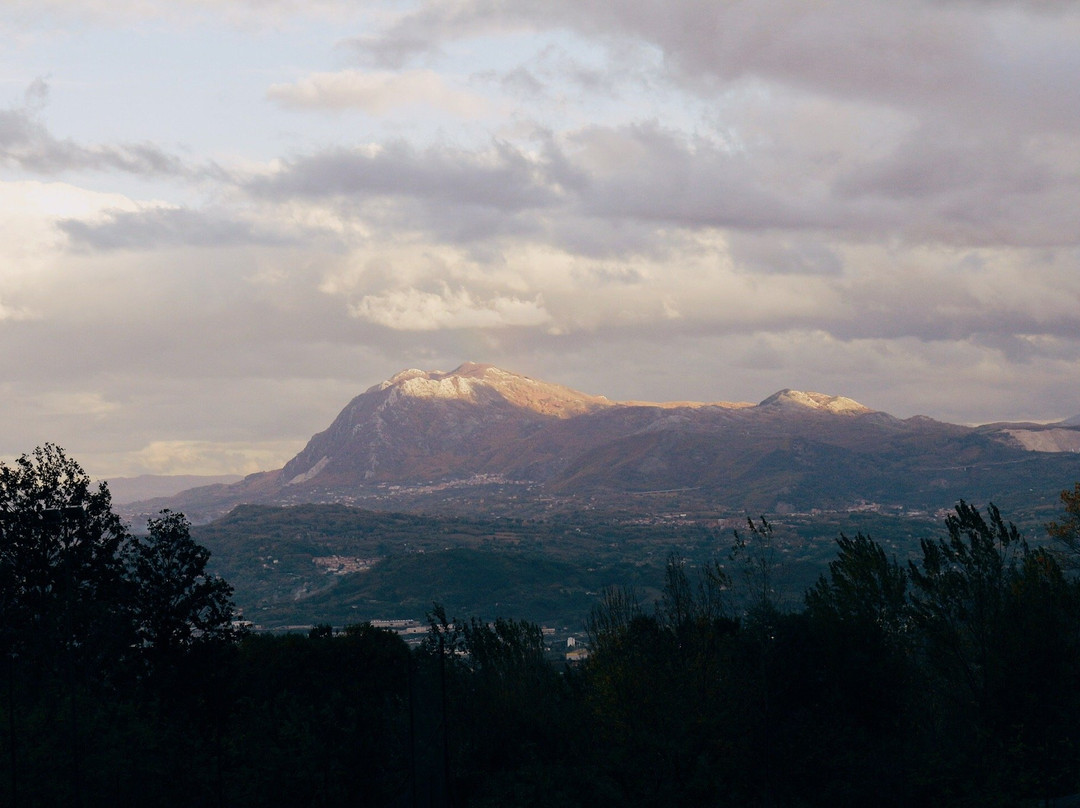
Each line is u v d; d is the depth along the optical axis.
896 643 50.72
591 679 51.78
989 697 47.12
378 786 46.25
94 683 58.84
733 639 49.22
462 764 48.41
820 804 43.09
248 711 53.84
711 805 42.59
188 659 60.47
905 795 41.72
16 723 46.53
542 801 43.84
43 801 42.91
